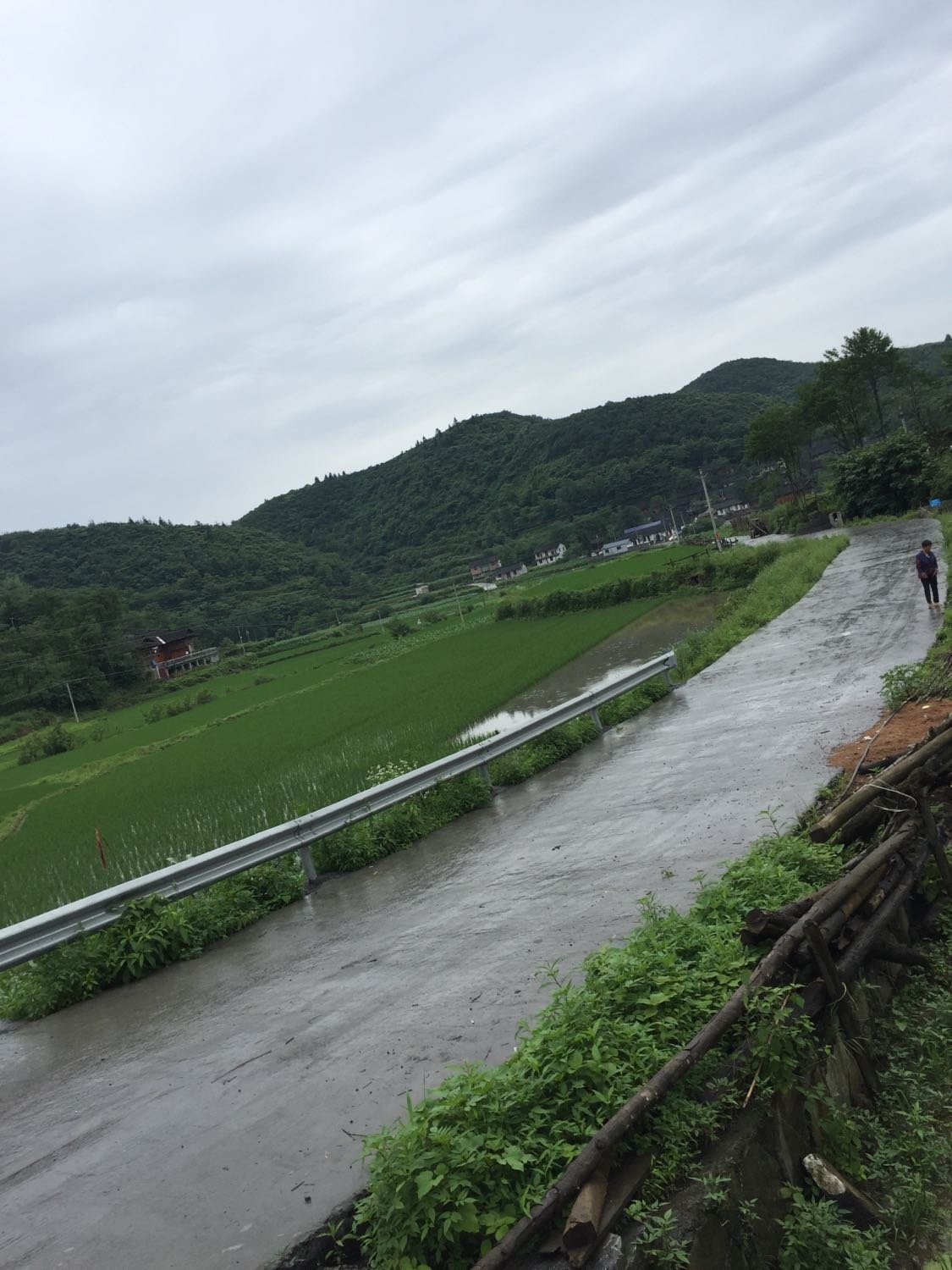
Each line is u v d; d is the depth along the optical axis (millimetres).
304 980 7328
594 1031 4277
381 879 10453
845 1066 4781
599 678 28297
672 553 78188
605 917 6938
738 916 5672
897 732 10227
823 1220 3816
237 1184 4355
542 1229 3486
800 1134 4273
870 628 19703
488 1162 3662
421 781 12664
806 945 4973
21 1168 5059
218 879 9852
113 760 39156
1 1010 8570
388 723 26344
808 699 13938
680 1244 3363
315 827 11016
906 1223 3967
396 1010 6098
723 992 4719
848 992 5004
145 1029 7078
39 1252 4160
